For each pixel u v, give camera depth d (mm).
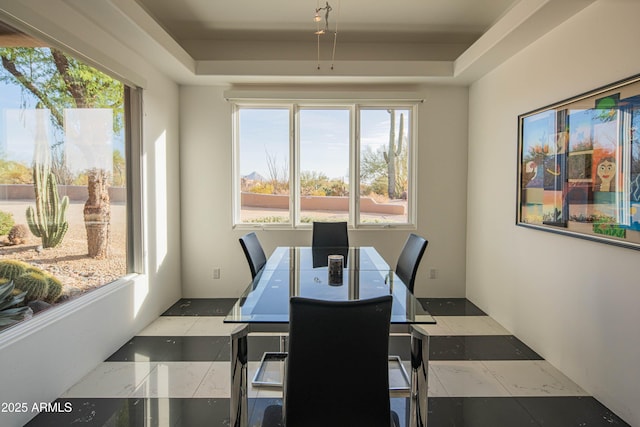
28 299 2008
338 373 1303
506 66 3170
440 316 3518
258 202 4160
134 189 3146
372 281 2307
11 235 1901
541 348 2689
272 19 3381
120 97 2938
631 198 1853
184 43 3896
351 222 4129
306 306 1251
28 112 2010
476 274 3836
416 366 1809
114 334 2711
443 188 4066
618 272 1962
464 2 3055
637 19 1834
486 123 3572
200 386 2254
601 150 2059
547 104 2584
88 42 2410
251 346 2885
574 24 2303
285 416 1335
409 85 3965
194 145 4012
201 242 4074
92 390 2201
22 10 1843
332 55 3973
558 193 2443
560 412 2018
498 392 2215
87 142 2533
